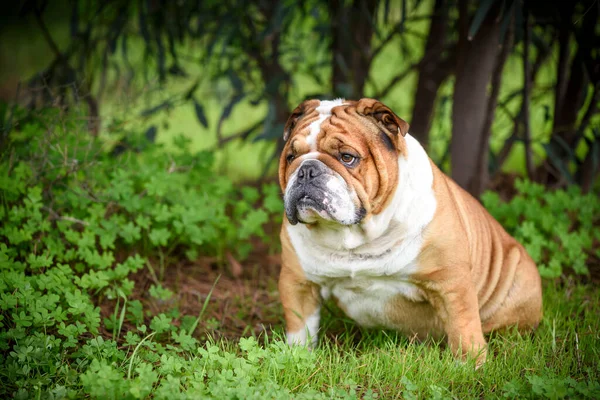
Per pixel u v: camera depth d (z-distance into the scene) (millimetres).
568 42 8922
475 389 5523
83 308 5891
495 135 10930
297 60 10336
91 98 9781
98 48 11359
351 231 5734
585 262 8672
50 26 18172
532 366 5828
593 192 10383
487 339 6746
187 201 7992
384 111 5598
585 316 6922
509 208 8367
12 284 5898
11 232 6715
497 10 8062
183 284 7816
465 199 6629
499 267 6664
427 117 10492
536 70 9758
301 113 6094
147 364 5527
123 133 9367
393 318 6336
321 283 6172
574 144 9438
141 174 7988
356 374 5617
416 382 5508
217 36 9688
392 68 14680
